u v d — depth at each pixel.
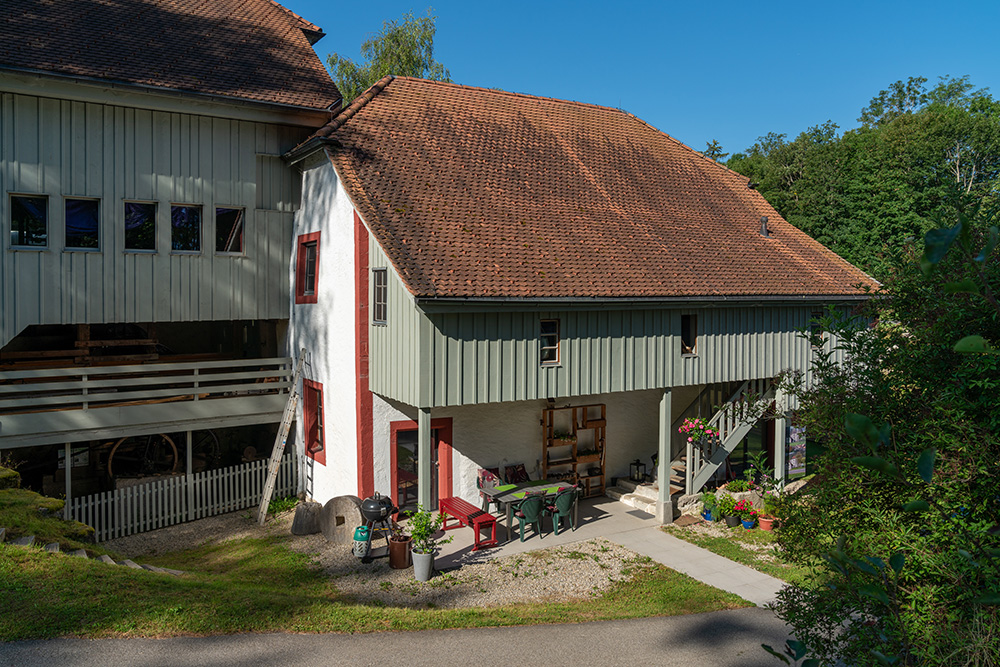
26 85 14.95
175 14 19.58
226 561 14.31
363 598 12.04
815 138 62.47
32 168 15.33
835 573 5.61
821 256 20.64
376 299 15.42
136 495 16.17
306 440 18.45
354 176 15.59
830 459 6.02
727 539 15.49
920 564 4.77
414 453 16.91
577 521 16.64
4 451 16.77
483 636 9.91
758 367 18.23
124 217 16.48
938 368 5.62
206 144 17.45
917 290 5.91
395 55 35.66
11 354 16.75
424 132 18.27
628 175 20.58
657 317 16.53
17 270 15.23
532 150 19.61
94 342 17.91
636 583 12.85
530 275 14.66
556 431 18.48
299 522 15.84
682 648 9.84
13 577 9.36
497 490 15.66
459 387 13.88
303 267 18.52
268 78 18.39
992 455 4.93
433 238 14.69
